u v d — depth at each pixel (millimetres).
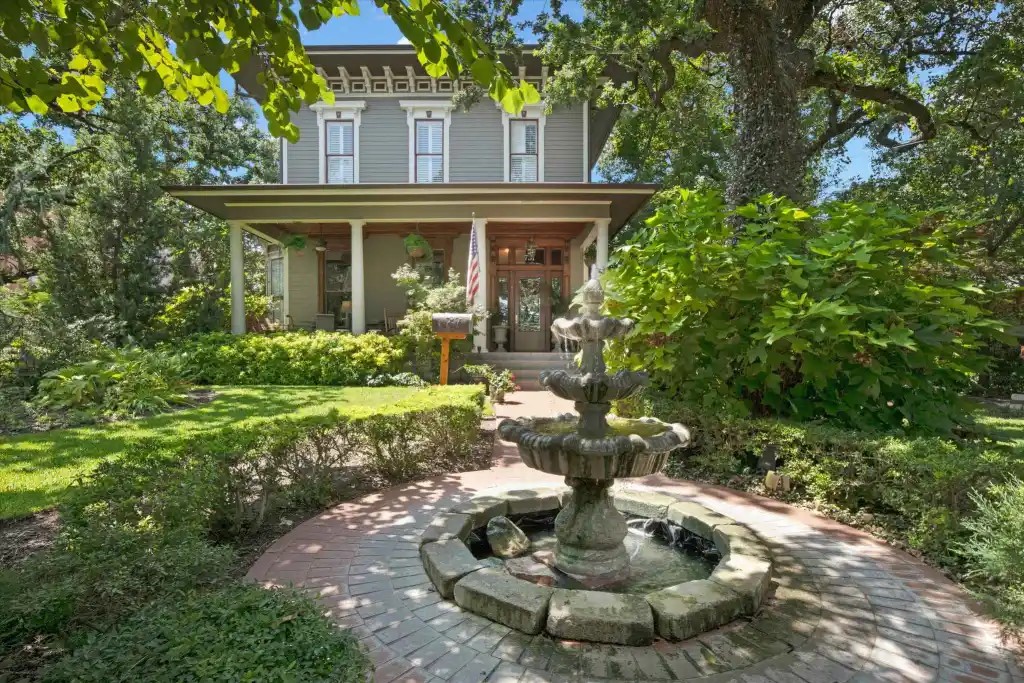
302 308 18797
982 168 14898
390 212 14969
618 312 6883
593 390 3664
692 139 19641
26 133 18781
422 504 5039
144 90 3205
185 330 14891
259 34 2727
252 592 2404
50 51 2729
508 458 6805
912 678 2537
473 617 3064
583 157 17578
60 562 2686
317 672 1893
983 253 8211
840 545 4133
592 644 2791
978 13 13273
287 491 4828
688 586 3109
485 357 14672
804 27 10797
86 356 11062
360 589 3402
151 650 1988
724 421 5934
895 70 14359
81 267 13766
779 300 5977
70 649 2275
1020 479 3947
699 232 6281
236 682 1798
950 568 3744
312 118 17734
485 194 14656
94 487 3666
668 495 4820
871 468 4625
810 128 19203
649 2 10539
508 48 12453
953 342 5648
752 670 2582
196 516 3703
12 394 9531
